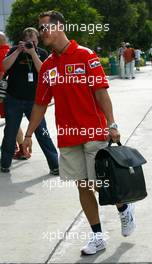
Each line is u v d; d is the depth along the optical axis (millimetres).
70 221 5758
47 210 6152
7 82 7625
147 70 35500
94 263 4664
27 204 6406
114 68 30609
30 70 7512
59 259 4793
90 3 37375
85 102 4641
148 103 15758
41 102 4969
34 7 23031
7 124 7773
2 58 8008
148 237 5188
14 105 7652
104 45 38406
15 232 5496
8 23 24250
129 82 24750
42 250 5008
